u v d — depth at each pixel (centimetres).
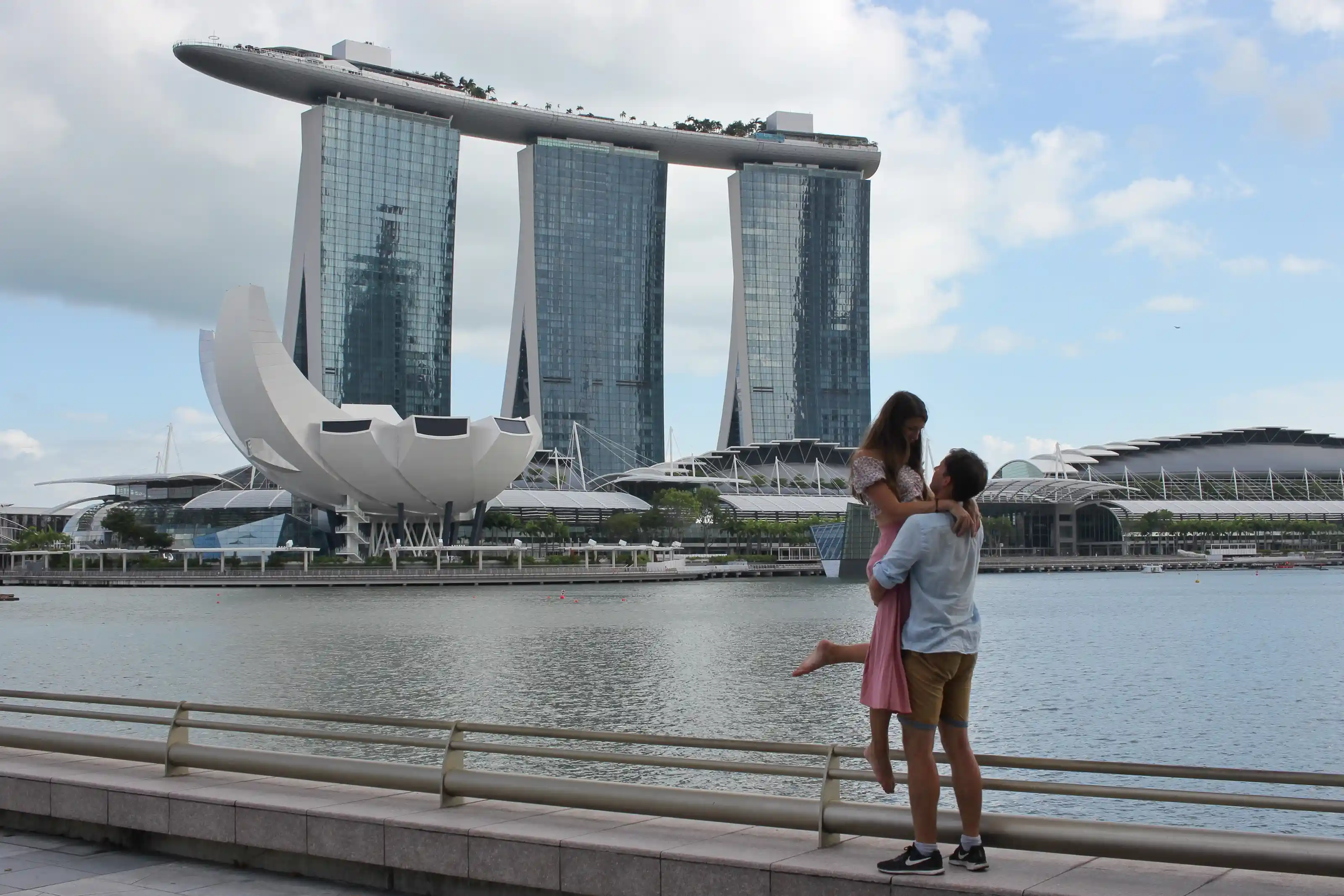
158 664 6662
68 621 10112
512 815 1219
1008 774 3753
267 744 4088
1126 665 6544
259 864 1288
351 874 1230
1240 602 12838
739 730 4300
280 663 6581
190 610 11431
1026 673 6159
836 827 1068
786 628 8644
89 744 1548
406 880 1195
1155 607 11881
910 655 952
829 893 982
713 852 1052
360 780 1331
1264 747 4097
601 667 6172
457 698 5122
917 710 948
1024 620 10125
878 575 947
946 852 1052
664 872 1053
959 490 951
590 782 1203
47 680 5991
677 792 1156
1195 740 4244
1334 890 920
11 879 1254
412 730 4372
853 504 18625
